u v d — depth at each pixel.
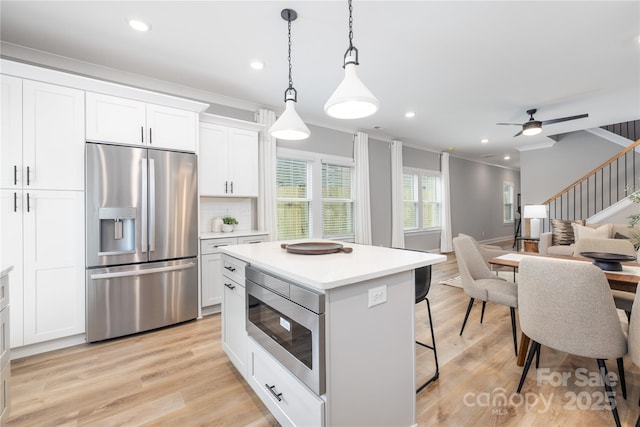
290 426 1.40
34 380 2.00
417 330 2.77
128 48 2.71
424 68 3.12
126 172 2.65
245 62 2.97
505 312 3.21
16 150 2.27
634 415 1.59
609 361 2.17
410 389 1.53
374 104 1.57
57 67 2.86
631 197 3.50
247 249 2.08
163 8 2.16
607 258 1.98
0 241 2.22
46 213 2.38
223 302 2.23
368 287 1.34
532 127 4.24
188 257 3.04
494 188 9.52
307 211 4.94
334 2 2.10
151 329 2.80
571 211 6.32
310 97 3.93
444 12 2.22
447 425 1.56
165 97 2.87
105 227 2.62
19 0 2.06
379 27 2.40
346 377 1.26
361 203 5.52
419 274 2.02
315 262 1.56
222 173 3.50
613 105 4.28
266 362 1.60
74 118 2.48
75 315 2.49
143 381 1.99
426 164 7.22
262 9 2.17
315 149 4.96
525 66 3.09
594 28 2.43
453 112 4.56
